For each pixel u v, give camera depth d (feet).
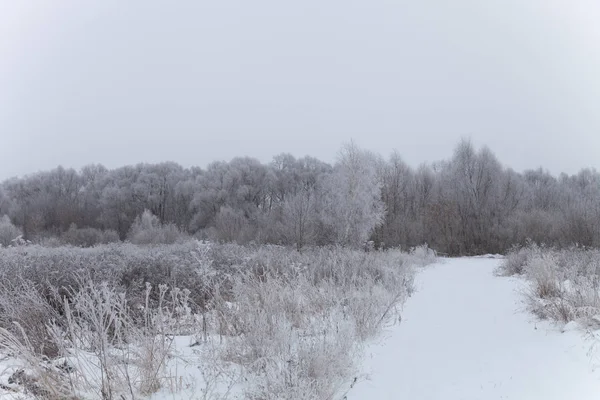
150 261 35.40
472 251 119.34
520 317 26.58
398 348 19.77
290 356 14.34
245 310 18.97
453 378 15.48
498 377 15.52
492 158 139.13
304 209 98.63
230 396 13.03
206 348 16.46
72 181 245.04
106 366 12.42
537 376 15.53
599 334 19.47
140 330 15.02
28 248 63.72
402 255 79.77
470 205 131.03
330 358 14.49
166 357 15.72
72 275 26.99
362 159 108.06
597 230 89.97
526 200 150.30
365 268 39.24
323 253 56.85
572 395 13.70
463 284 45.83
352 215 102.47
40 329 16.55
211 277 24.16
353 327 19.39
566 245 89.51
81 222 189.67
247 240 106.32
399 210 155.43
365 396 13.78
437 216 126.62
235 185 209.97
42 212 190.60
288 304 21.31
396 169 165.07
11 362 14.58
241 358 15.84
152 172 247.50
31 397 11.84
